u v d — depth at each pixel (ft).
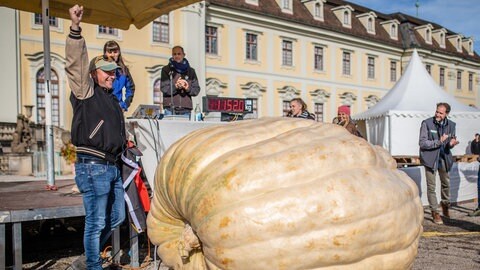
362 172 6.81
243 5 88.58
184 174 7.23
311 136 7.29
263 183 6.51
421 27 129.59
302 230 6.26
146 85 75.05
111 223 11.46
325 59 106.11
